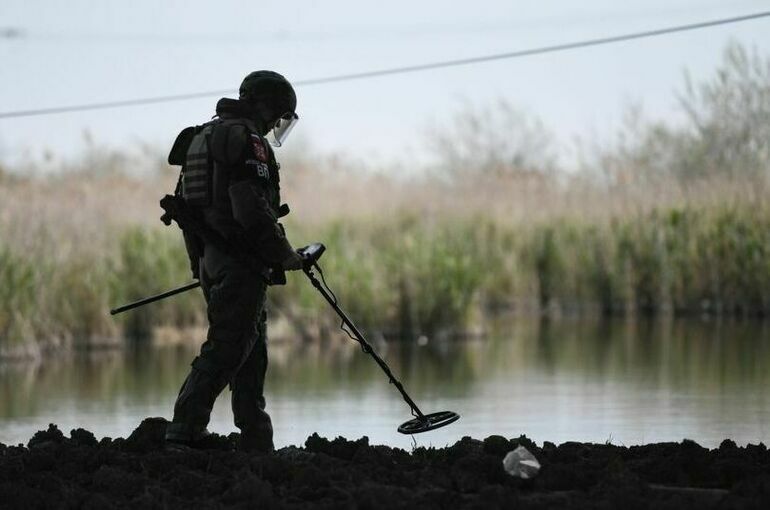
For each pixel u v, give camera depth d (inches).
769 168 2484.0
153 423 762.8
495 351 1764.3
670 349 1685.5
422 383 1371.8
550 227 2682.1
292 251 712.4
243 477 624.1
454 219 2669.8
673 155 2733.8
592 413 1093.1
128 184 2546.8
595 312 2556.6
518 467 624.1
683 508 536.4
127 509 574.9
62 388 1387.8
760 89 2603.3
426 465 677.9
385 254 2137.1
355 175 2896.2
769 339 1801.2
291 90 737.0
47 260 1952.5
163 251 2114.9
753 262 2294.5
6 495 597.0
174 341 2059.5
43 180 2443.4
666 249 2431.1
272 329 2038.6
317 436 746.8
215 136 708.7
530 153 3973.9
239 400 748.6
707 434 961.5
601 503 546.6
